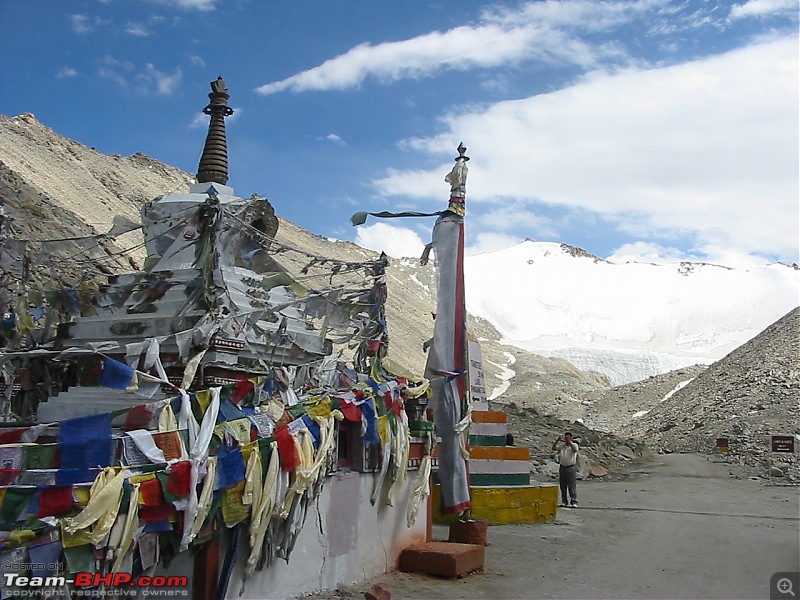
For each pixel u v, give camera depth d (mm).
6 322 14602
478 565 15562
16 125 105438
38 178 85875
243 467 10766
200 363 12727
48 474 8703
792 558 17719
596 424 92188
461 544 16047
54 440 9727
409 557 15195
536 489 22859
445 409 17031
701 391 79500
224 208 14664
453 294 17297
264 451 11141
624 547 18969
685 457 49625
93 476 9078
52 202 50906
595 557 17578
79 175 102750
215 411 10750
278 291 15992
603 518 23953
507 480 22734
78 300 15016
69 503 8727
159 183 124125
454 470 17000
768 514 25344
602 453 45062
